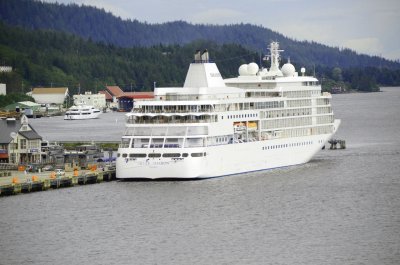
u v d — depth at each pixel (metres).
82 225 168.00
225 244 152.38
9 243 155.88
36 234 161.62
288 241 153.38
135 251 149.38
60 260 145.00
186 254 146.88
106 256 146.62
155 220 171.00
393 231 158.75
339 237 155.25
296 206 182.12
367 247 148.62
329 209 178.75
